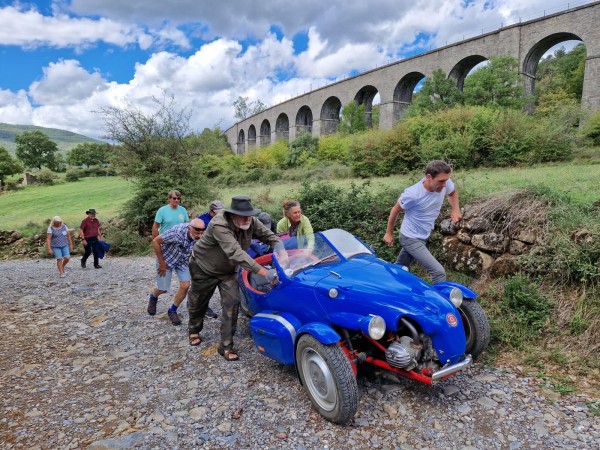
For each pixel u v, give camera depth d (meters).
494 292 5.57
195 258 4.98
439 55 44.28
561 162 16.58
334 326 3.91
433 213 4.86
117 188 47.97
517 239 5.82
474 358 4.35
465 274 6.41
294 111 73.75
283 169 43.38
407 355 3.49
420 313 3.50
